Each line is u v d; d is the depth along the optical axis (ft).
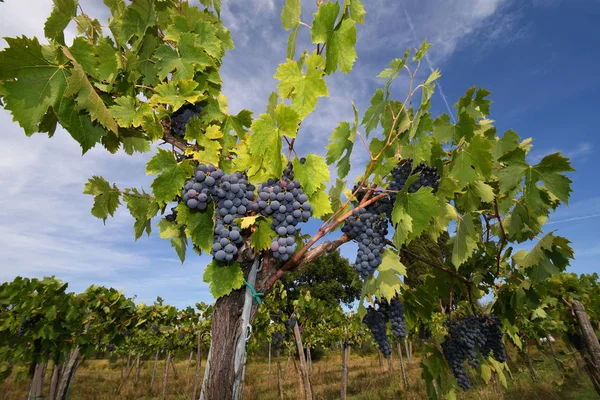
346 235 9.96
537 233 15.16
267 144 7.14
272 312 36.50
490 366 15.76
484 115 13.34
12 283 24.07
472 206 12.51
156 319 36.96
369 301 11.87
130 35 8.45
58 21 8.84
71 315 23.82
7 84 6.77
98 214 10.28
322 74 7.70
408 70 9.29
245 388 46.03
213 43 8.96
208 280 7.19
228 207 7.23
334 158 11.37
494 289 15.26
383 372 53.62
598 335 23.35
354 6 8.27
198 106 8.75
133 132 9.29
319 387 45.32
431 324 31.37
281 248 7.23
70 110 7.48
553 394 32.65
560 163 10.38
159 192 7.23
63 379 22.62
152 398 45.55
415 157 8.98
